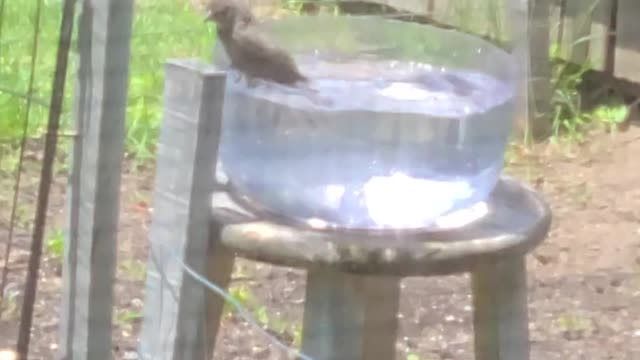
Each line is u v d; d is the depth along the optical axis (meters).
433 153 4.18
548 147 8.36
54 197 6.62
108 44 4.06
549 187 7.75
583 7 9.77
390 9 6.97
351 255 4.13
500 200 4.62
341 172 4.16
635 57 9.81
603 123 9.26
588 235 7.34
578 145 8.69
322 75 4.37
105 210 4.19
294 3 6.51
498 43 6.68
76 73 4.31
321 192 4.21
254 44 4.12
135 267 6.11
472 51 4.67
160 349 4.37
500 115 4.39
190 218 4.20
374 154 4.15
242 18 4.20
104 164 4.14
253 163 4.28
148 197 6.29
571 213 7.54
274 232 4.19
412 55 4.66
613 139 8.91
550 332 6.39
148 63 7.06
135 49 7.11
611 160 8.41
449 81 4.46
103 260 4.23
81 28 4.13
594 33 9.84
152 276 4.40
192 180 4.17
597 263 7.04
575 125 9.14
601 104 9.66
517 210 4.54
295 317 5.93
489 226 4.38
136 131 6.65
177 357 4.30
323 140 4.14
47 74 7.49
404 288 5.95
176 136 4.20
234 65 4.17
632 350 6.26
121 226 6.23
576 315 6.50
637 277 6.89
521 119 8.13
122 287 6.02
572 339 6.33
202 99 4.09
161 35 7.13
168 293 4.32
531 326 6.42
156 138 6.55
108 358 4.32
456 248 4.20
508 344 4.58
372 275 4.19
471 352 5.70
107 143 4.13
